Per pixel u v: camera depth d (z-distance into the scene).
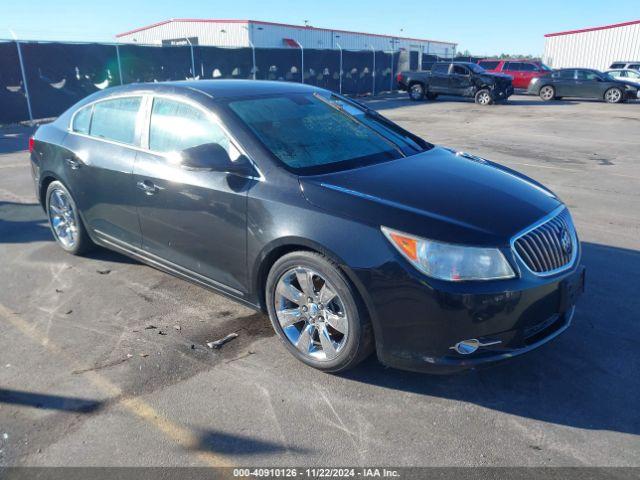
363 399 3.09
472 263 2.80
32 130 14.38
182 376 3.31
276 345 3.65
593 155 10.57
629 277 4.70
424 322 2.84
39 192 5.38
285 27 39.88
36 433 2.82
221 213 3.55
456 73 23.73
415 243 2.83
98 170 4.46
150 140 4.12
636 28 35.66
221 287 3.79
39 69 15.43
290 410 3.00
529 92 25.69
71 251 5.26
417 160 3.85
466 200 3.17
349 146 3.86
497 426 2.86
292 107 4.05
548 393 3.13
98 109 4.69
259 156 3.47
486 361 2.88
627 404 3.03
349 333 3.07
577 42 38.44
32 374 3.33
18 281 4.71
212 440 2.78
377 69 28.20
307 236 3.08
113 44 16.86
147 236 4.22
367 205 3.04
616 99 23.47
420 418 2.93
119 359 3.49
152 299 4.34
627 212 6.69
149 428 2.86
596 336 3.73
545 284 2.94
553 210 3.33
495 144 12.03
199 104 3.84
